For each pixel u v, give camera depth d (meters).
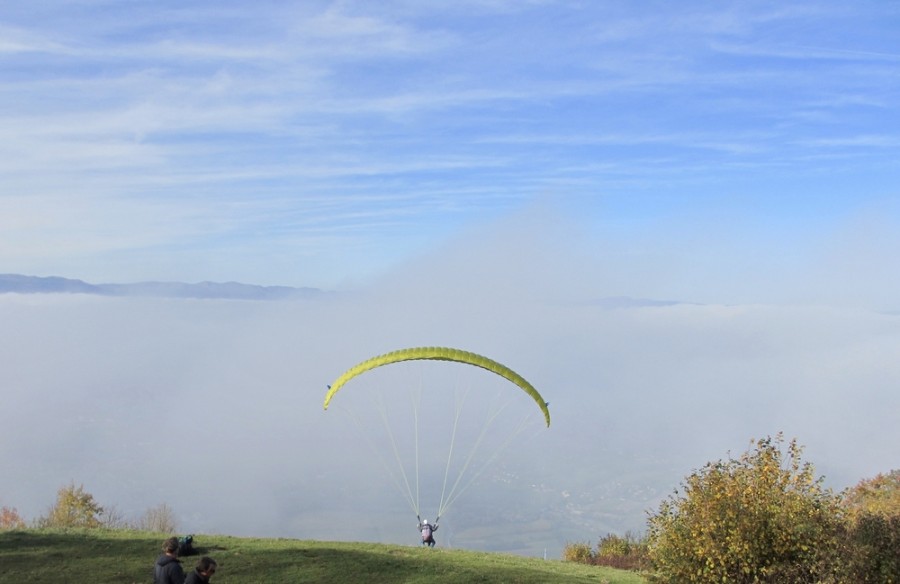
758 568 21.97
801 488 22.86
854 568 21.39
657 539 24.00
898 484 37.75
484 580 25.09
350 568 24.83
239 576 23.36
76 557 24.16
